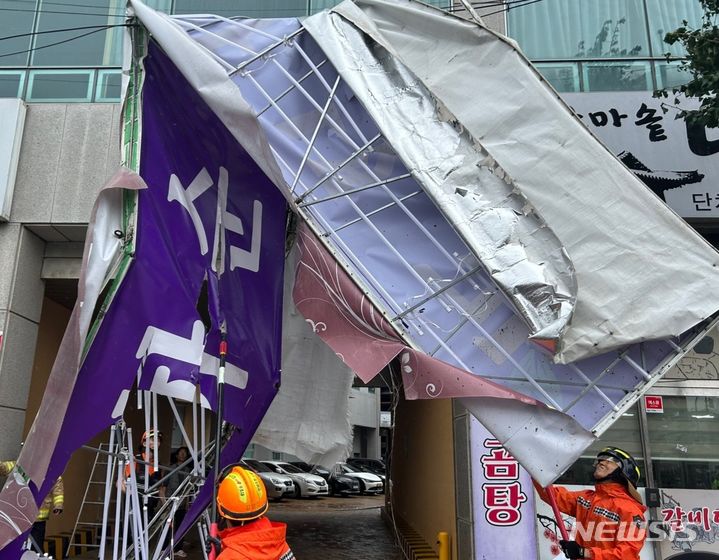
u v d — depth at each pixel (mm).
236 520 2734
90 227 3264
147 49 3740
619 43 7727
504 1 7719
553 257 3570
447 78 3916
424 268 3938
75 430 3062
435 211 4059
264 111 4277
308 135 4383
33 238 7359
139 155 3514
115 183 3229
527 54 7723
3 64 8039
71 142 7441
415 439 9766
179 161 3855
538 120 3717
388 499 12617
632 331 3381
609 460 3750
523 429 3410
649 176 6820
